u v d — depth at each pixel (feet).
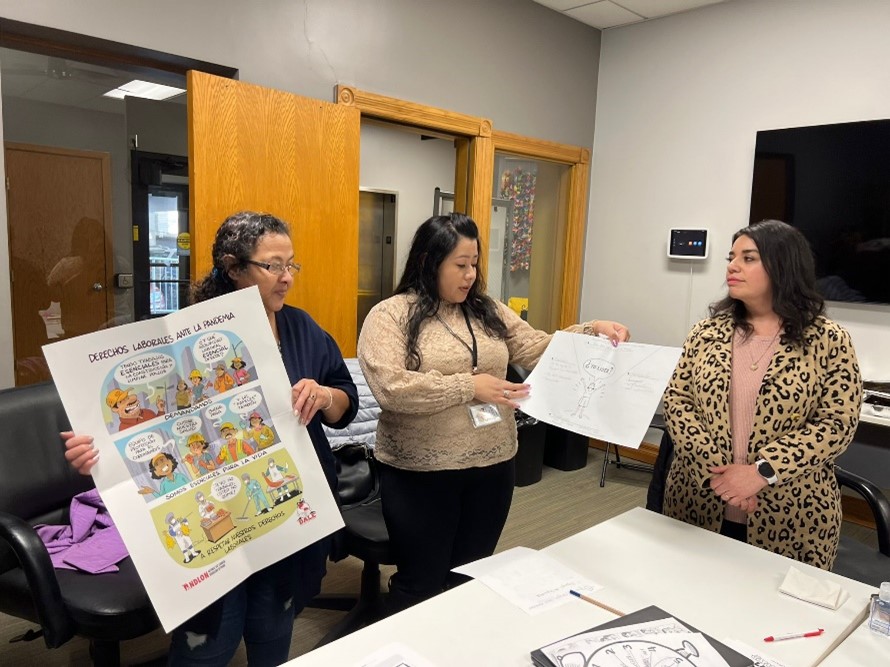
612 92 13.75
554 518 10.42
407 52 10.39
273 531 3.95
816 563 4.97
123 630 4.50
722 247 12.25
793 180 11.00
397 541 5.41
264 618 4.33
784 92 11.26
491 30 11.63
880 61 10.19
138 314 13.02
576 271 14.42
